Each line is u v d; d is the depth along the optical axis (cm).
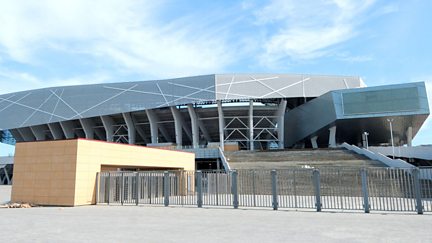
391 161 3169
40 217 1216
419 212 1300
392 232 880
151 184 1822
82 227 974
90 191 1805
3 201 2006
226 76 5731
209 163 5325
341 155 3956
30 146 1881
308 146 6981
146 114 6175
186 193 1809
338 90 5216
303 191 2333
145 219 1155
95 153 1870
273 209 1469
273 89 5716
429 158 3934
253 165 3650
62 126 6378
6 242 754
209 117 6241
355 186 2383
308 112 5956
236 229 936
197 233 872
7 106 6594
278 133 5909
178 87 5778
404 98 4912
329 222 1072
